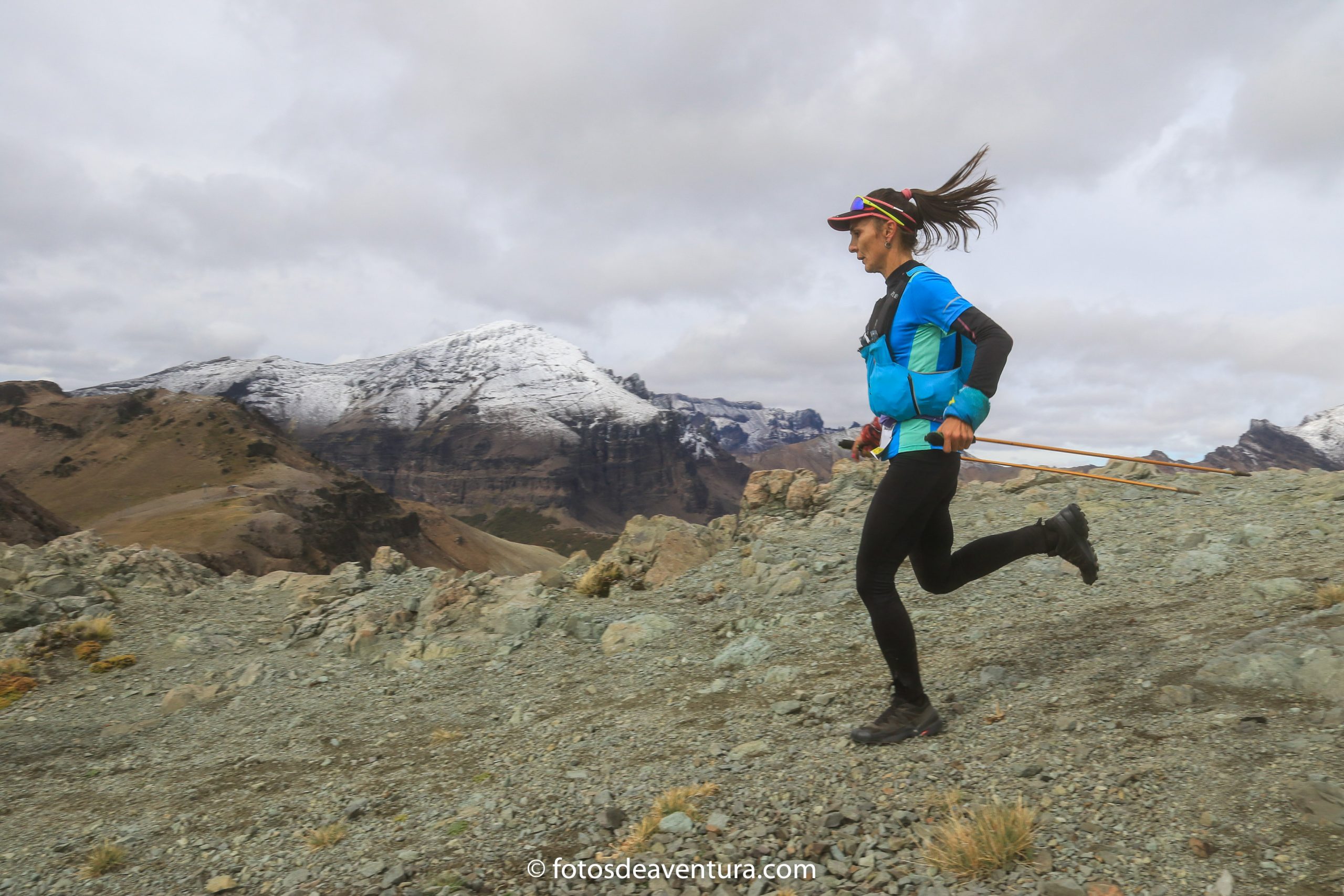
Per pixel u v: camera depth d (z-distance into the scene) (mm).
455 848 3182
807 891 2453
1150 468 10336
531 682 6508
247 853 3588
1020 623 5184
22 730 6664
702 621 7465
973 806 2721
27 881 3645
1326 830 2131
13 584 10297
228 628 9672
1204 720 2947
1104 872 2209
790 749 3664
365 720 6141
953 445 2928
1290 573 5012
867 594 3451
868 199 3443
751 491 11984
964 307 3059
